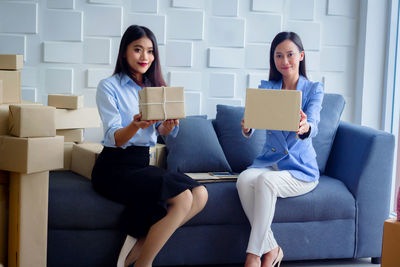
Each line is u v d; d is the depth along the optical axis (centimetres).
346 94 376
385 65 367
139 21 341
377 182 285
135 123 235
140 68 263
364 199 285
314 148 312
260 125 248
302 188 274
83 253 259
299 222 279
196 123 323
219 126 335
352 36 371
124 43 263
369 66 366
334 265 290
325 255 283
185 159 307
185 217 254
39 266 244
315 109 273
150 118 231
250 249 255
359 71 371
